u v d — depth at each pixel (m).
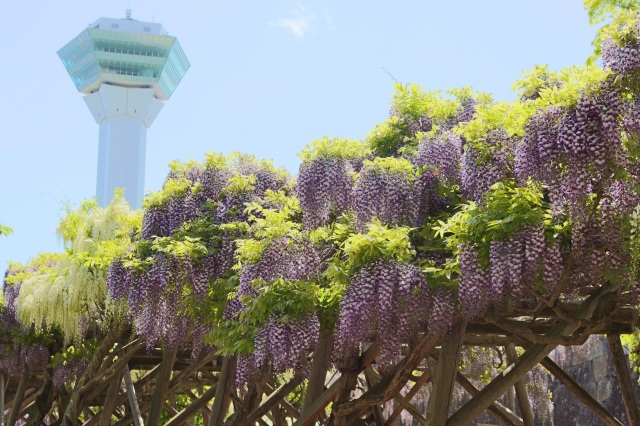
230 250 12.49
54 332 18.47
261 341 10.58
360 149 11.62
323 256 11.41
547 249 9.16
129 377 16.77
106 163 140.88
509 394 17.66
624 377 11.36
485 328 11.98
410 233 10.58
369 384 16.27
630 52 8.42
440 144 10.92
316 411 11.88
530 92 11.57
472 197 10.55
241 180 13.12
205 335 12.37
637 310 10.14
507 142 9.52
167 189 13.35
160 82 145.25
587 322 10.03
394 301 9.73
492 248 9.16
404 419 21.52
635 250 8.95
